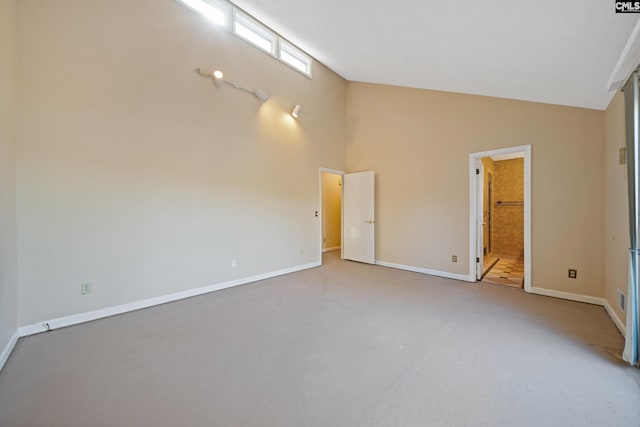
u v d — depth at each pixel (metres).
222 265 3.73
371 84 5.35
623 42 1.77
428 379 1.73
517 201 6.23
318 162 5.21
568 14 1.66
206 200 3.55
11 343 2.09
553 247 3.37
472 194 4.09
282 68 4.51
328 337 2.31
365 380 1.73
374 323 2.59
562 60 2.22
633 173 1.93
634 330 1.88
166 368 1.86
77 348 2.12
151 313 2.85
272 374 1.79
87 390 1.62
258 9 3.61
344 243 5.87
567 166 3.27
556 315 2.77
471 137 4.09
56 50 2.47
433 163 4.51
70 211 2.56
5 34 2.08
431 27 2.39
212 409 1.48
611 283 2.76
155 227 3.10
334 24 3.11
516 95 3.43
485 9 1.89
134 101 2.92
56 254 2.49
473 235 4.09
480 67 2.89
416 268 4.74
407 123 4.84
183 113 3.31
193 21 3.39
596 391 1.61
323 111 5.29
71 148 2.55
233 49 3.82
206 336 2.33
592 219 3.11
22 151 2.31
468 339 2.26
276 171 4.44
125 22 2.86
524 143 3.59
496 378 1.74
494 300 3.23
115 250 2.82
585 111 3.15
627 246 2.33
